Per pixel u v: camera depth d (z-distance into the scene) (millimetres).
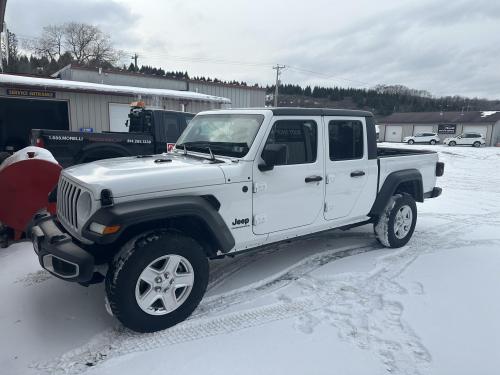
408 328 3145
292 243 5363
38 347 2863
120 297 2867
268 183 3693
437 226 6391
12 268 4285
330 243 5375
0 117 13695
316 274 4242
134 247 2926
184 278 3170
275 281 4086
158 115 8289
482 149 35969
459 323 3219
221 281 4055
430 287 3920
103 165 3461
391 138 60406
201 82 23266
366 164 4633
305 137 4008
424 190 5699
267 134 3670
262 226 3730
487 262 4645
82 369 2627
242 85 24859
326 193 4234
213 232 3270
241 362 2701
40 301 3553
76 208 3123
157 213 2922
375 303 3588
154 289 3025
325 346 2898
